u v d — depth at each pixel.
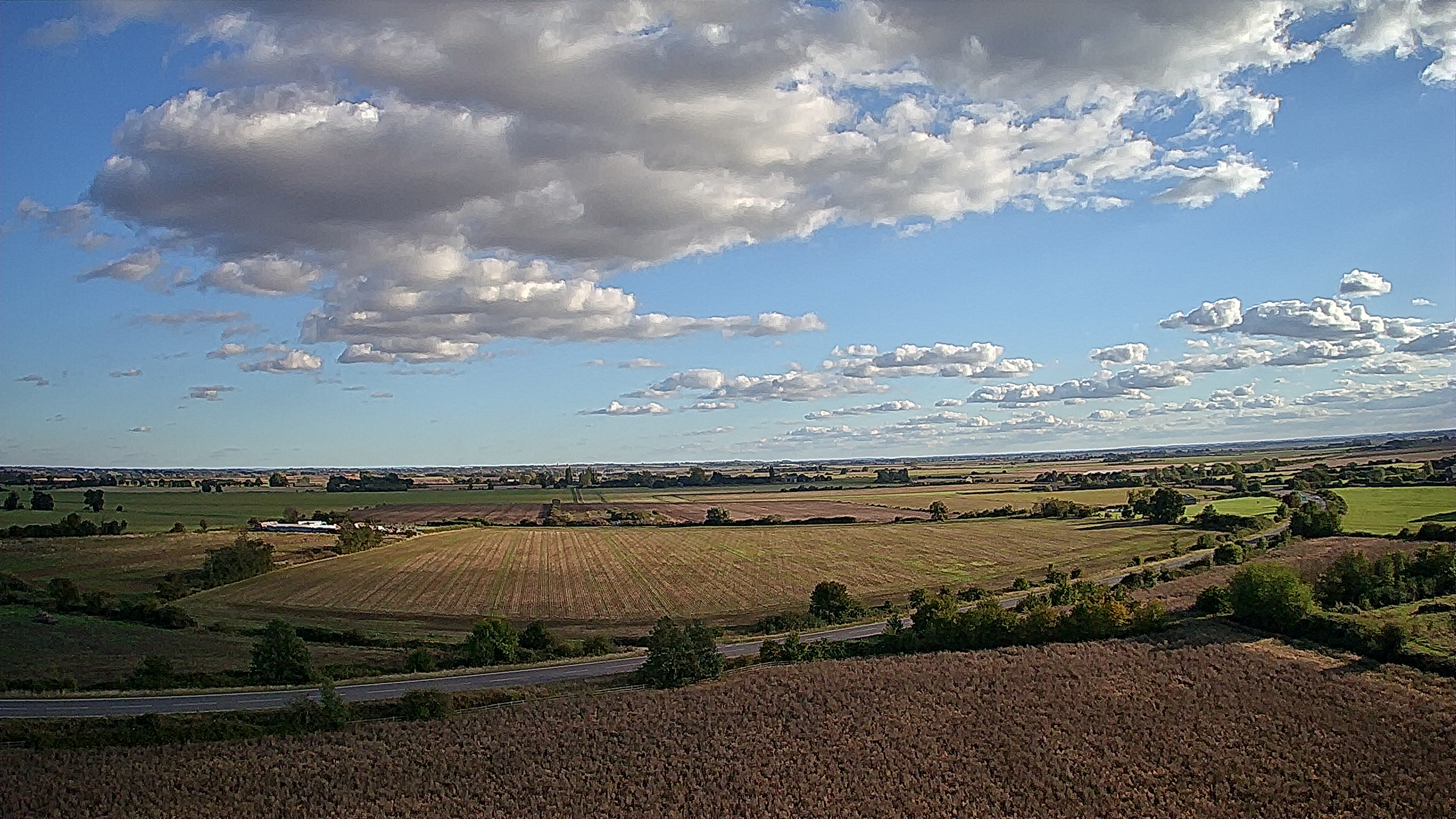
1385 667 63.56
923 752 50.69
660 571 124.38
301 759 49.97
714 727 54.72
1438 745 50.03
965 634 73.88
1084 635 73.50
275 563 127.50
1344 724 53.22
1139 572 109.56
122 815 43.53
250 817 43.69
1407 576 86.44
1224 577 102.56
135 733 52.69
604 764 49.78
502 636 75.94
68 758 49.66
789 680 63.31
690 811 44.56
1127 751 50.31
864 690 60.50
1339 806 43.75
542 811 44.78
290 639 67.12
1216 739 51.53
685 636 66.25
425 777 48.25
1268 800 44.62
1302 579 82.69
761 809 44.62
